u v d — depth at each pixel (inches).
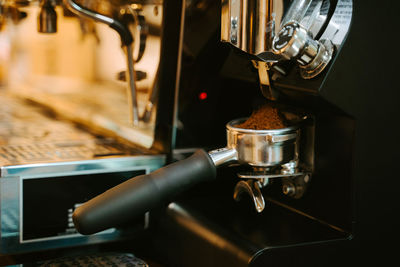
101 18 36.2
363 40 25.1
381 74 25.9
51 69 53.0
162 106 35.7
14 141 39.4
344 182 27.0
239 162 26.3
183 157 35.5
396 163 27.1
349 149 26.5
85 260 29.7
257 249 25.5
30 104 57.9
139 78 38.1
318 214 29.0
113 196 22.6
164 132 35.5
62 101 52.5
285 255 25.8
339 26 25.0
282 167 27.8
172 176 23.5
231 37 24.5
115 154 34.8
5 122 48.6
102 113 45.1
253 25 24.0
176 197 33.9
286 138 26.2
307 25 25.5
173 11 34.3
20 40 55.0
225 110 36.4
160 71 35.3
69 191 32.1
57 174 31.7
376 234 27.3
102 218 22.2
